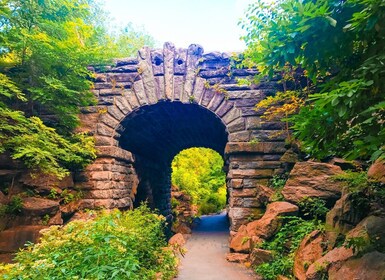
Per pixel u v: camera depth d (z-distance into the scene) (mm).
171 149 19500
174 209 20297
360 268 3469
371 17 3016
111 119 10586
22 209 8453
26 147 7797
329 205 7105
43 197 9211
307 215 7309
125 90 10695
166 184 19547
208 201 28453
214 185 30859
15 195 8727
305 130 3703
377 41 3500
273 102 9516
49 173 8828
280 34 3891
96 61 10328
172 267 6969
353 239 3678
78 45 9477
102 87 10742
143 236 6789
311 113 3439
